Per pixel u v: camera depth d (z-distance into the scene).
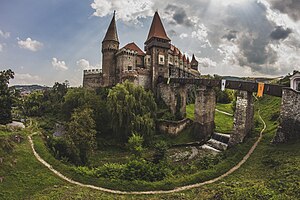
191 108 76.88
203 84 51.12
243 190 19.53
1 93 45.97
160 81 69.62
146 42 78.06
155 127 55.06
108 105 51.09
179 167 31.94
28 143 31.88
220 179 25.95
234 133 38.16
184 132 54.03
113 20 77.19
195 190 23.61
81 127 35.25
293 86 32.19
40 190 23.03
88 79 80.88
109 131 52.69
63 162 29.75
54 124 62.16
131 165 28.64
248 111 38.22
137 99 53.75
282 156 27.14
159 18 77.12
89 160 36.16
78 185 24.94
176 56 85.62
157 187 24.89
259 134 38.09
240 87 38.78
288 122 31.34
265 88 35.47
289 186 19.12
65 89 93.56
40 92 94.50
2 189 21.88
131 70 68.25
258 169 26.12
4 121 45.97
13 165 25.61
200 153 43.41
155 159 35.91
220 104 94.81
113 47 74.88
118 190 24.45
